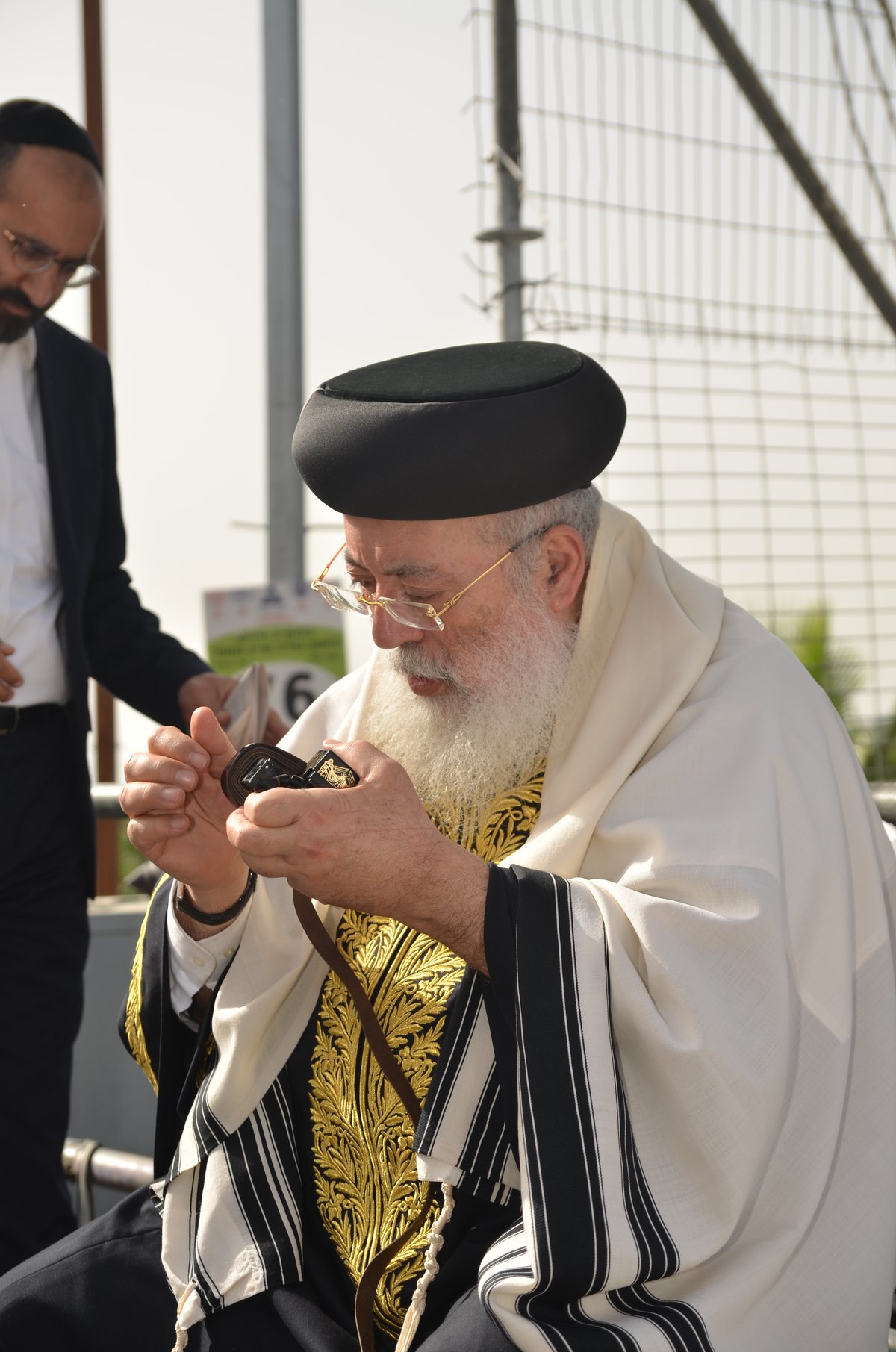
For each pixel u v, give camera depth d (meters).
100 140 3.58
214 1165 1.43
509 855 1.42
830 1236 1.25
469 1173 1.23
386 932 1.42
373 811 1.20
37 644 2.40
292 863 1.18
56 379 2.50
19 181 2.19
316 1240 1.41
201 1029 1.51
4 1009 2.33
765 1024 1.18
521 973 1.19
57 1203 2.35
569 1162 1.14
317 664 3.23
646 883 1.25
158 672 2.58
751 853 1.24
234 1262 1.38
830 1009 1.26
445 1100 1.24
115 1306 1.43
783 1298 1.21
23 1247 2.29
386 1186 1.34
